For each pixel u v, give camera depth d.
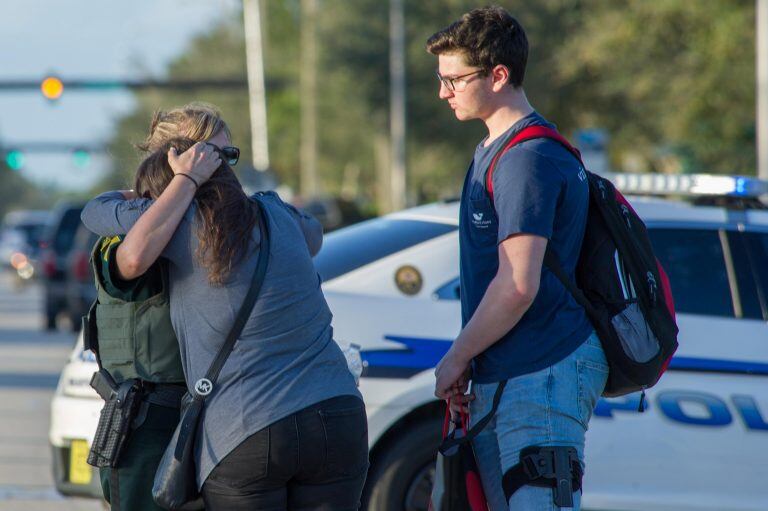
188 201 13.27
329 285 21.48
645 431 20.86
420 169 169.75
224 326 13.25
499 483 14.58
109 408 13.95
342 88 157.88
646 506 20.78
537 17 126.44
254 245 13.45
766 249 22.39
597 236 14.41
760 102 78.38
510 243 13.73
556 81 127.44
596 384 14.29
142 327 13.88
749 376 21.31
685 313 21.67
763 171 78.25
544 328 14.07
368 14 153.12
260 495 13.36
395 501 20.88
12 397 45.62
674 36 99.12
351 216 117.75
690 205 22.81
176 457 13.25
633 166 146.25
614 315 14.27
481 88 14.45
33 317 95.75
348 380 13.93
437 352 20.92
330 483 13.73
